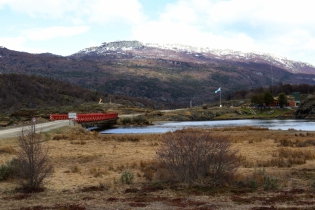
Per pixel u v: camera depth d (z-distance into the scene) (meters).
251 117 108.69
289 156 18.98
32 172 11.39
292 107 123.94
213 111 116.31
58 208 8.84
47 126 43.53
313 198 9.75
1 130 38.44
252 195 10.19
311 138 30.17
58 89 167.50
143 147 24.53
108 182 12.38
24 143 11.91
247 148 23.38
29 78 161.88
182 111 117.75
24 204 9.37
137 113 121.06
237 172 13.95
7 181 12.65
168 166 12.21
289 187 11.41
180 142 12.09
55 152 21.72
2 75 147.50
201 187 11.21
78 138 32.34
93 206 8.99
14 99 128.88
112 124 80.12
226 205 8.98
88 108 124.62
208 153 11.79
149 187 11.38
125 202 9.41
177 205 9.01
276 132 41.09
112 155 20.48
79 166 16.61
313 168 15.14
